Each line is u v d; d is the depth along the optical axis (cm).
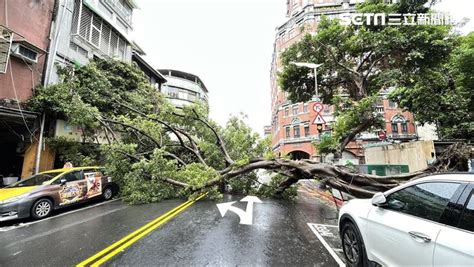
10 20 1002
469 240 201
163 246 447
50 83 1166
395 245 270
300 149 3306
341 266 374
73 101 1121
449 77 1400
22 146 1097
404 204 289
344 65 1465
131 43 1931
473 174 236
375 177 750
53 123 1174
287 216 685
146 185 917
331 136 1153
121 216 677
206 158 1232
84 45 1418
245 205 817
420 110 1439
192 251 425
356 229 348
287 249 440
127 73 1647
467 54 1084
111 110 1442
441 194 252
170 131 1330
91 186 890
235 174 953
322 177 822
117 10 1788
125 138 1342
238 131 1248
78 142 1252
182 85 3662
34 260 396
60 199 755
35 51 1076
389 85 1350
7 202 628
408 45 1179
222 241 473
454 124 1363
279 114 3722
